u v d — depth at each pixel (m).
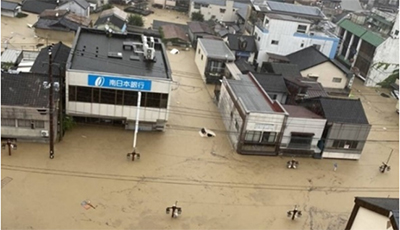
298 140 30.66
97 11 62.44
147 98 29.42
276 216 24.50
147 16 64.50
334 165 30.64
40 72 29.88
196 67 45.97
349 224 19.72
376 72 48.81
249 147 30.14
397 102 44.94
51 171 24.98
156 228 22.06
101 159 26.91
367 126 30.66
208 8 64.81
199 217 23.36
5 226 20.36
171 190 25.17
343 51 54.94
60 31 47.84
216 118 35.00
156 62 32.69
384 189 29.11
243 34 54.31
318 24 52.00
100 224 21.66
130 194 24.22
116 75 28.19
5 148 26.38
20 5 56.09
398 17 47.22
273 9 51.25
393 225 16.61
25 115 26.34
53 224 21.08
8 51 37.62
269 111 29.72
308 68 44.38
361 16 54.69
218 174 27.53
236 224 23.33
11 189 22.94
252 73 38.38
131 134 30.38
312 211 25.47
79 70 27.88
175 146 29.86
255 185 27.08
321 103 31.45
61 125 27.72
